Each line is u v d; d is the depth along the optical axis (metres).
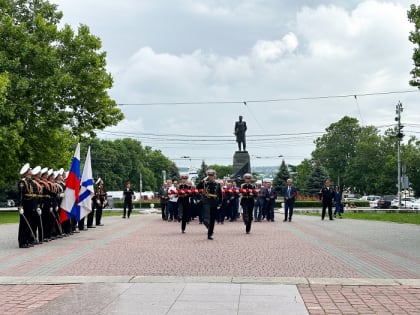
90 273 10.71
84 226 25.03
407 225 26.84
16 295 8.57
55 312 7.36
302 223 28.75
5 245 17.11
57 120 41.12
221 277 9.97
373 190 98.94
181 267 11.41
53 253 14.45
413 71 25.91
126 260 12.60
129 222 29.80
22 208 16.11
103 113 45.81
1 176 42.78
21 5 43.97
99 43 45.38
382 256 13.61
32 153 42.12
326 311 7.36
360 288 9.00
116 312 7.30
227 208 30.41
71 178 19.88
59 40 43.69
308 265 11.79
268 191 30.92
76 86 42.53
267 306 7.62
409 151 94.75
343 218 34.91
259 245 16.11
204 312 7.26
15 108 38.34
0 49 39.38
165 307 7.56
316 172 86.75
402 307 7.63
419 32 25.02
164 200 32.19
